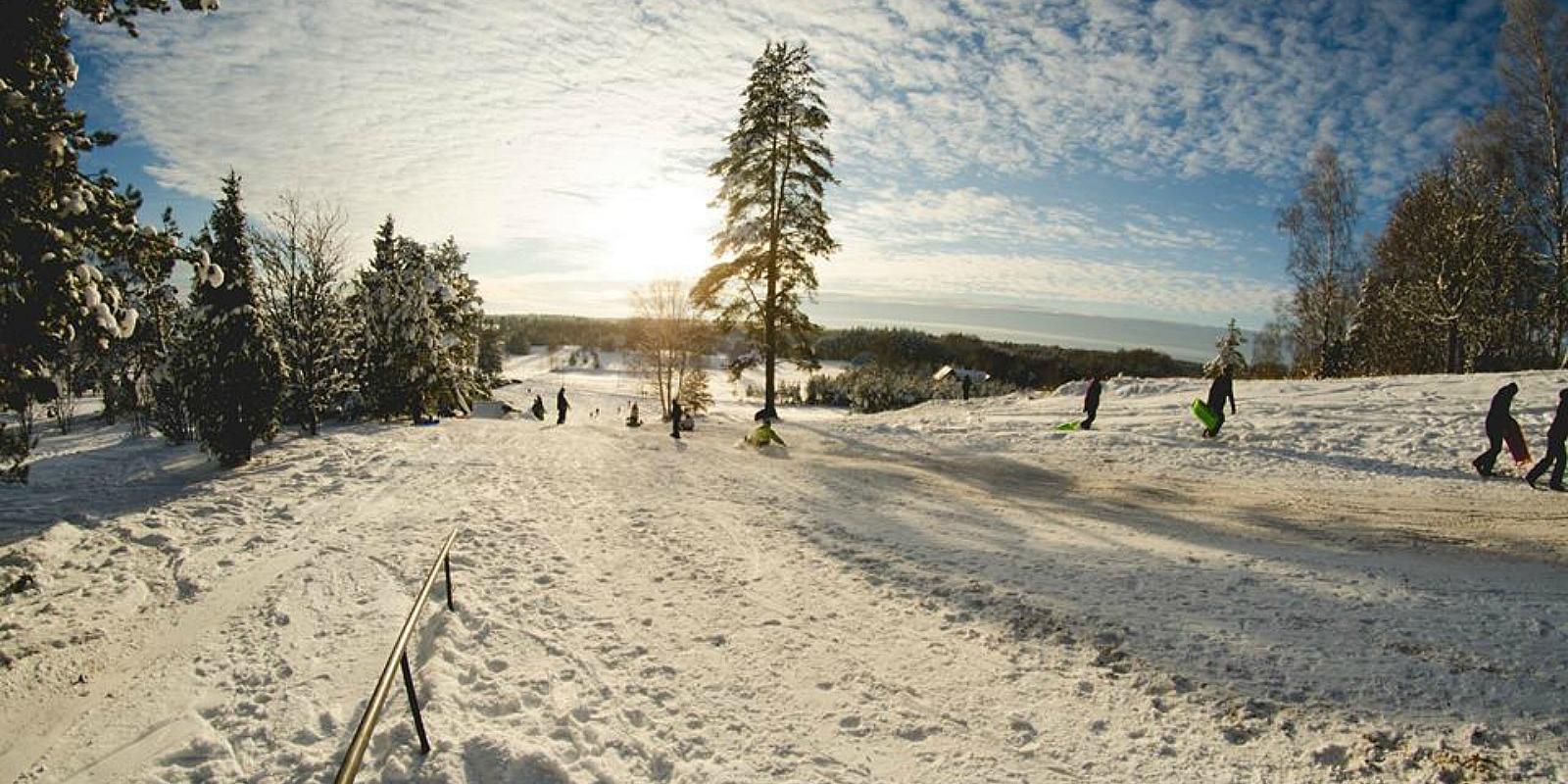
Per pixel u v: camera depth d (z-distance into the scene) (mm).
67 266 6457
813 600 7887
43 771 4988
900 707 5531
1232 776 4410
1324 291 34438
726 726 5332
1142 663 5844
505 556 9695
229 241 16156
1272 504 11305
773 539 10406
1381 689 5156
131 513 11836
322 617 7594
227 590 8414
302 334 22281
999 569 8477
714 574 8891
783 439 22125
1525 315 29750
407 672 4805
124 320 7348
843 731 5234
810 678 6055
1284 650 5848
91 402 46406
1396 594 6848
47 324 6504
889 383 66062
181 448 19891
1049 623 6766
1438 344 32000
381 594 8250
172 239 7629
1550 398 15938
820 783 4598
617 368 138250
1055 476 14594
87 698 5984
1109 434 17750
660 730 5285
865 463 17266
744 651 6629
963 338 101625
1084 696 5480
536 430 25547
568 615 7594
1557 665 5262
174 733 5418
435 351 29516
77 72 6797
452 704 5598
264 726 5453
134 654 6793
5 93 5758
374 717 3775
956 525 10852
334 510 12273
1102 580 7836
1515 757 4289
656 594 8258
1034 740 4988
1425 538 8930
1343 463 13781
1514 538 8719
